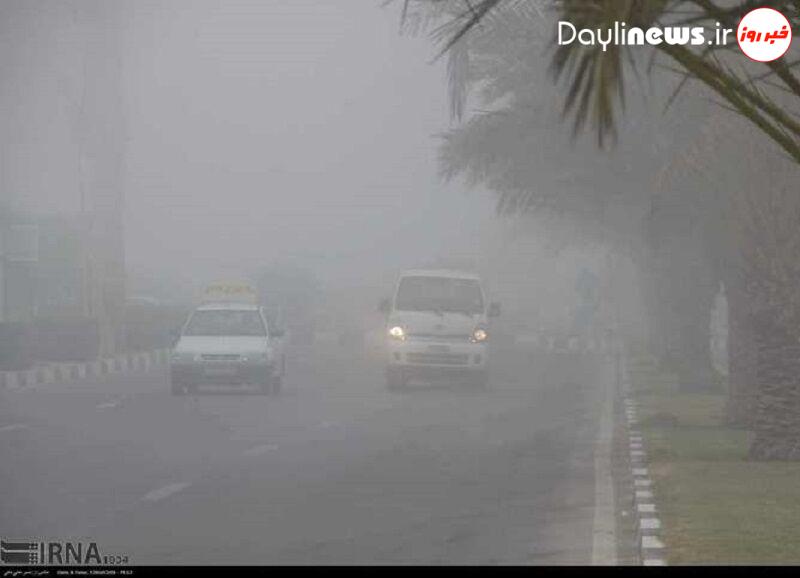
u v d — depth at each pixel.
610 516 34.41
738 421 58.88
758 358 46.53
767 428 46.12
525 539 30.72
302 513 34.06
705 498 36.03
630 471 43.16
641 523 30.77
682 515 32.97
